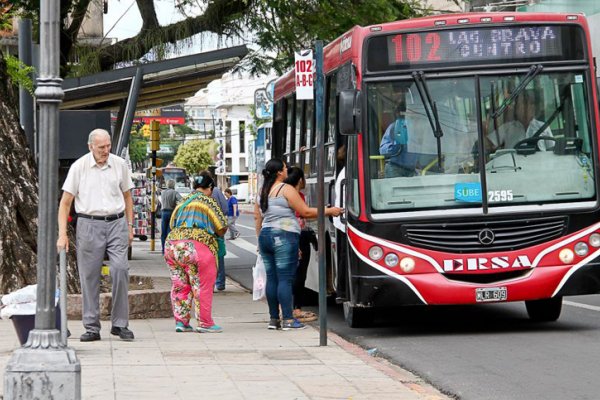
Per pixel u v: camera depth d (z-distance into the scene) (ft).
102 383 32.32
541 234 45.55
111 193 41.75
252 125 266.77
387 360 40.11
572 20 46.62
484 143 45.75
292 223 47.32
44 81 27.17
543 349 41.50
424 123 45.85
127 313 43.09
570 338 44.39
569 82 46.44
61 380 26.68
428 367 37.88
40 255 27.17
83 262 41.91
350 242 45.93
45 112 27.22
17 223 52.85
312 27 83.41
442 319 53.57
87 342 42.29
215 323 51.60
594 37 111.14
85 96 81.56
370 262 45.27
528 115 46.09
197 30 87.35
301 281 53.72
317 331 47.80
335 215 46.50
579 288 45.57
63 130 61.67
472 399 31.60
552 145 46.01
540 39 46.47
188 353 39.47
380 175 45.65
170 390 31.24
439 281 44.96
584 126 46.29
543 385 33.60
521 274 45.57
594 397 31.42
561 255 45.50
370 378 33.83
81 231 41.65
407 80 46.06
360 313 49.80
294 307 53.83
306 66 41.52
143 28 88.63
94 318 42.50
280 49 85.81
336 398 30.17
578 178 45.98
